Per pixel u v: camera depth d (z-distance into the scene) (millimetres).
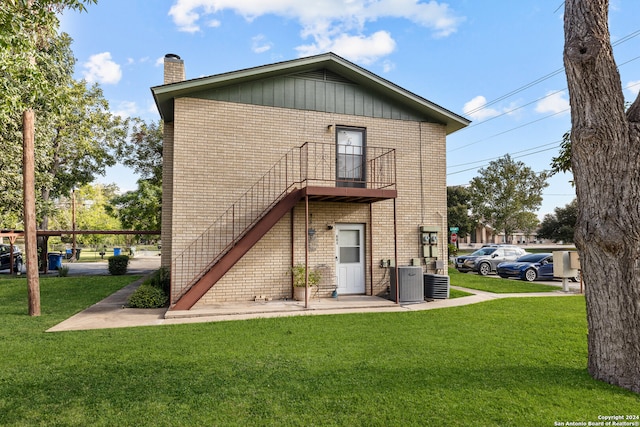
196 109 9766
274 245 10195
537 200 32844
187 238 9469
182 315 8047
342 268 10875
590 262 4293
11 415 3492
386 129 11383
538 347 5637
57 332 6738
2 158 13672
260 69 9922
